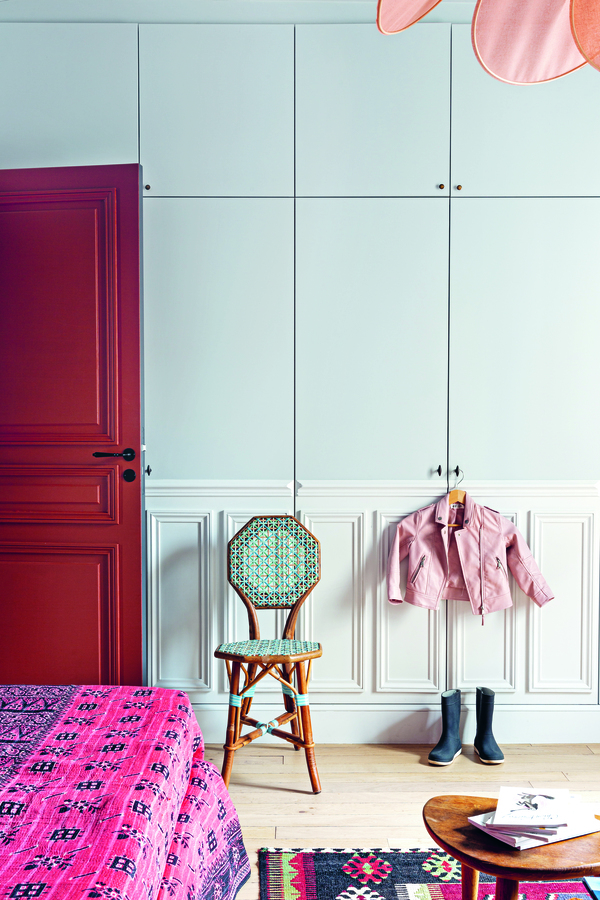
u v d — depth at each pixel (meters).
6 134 2.49
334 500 2.50
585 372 2.51
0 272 2.35
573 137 2.48
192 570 2.50
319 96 2.46
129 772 1.05
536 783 2.14
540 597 2.39
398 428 2.51
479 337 2.50
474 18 1.08
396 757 2.34
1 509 2.35
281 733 2.11
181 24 2.46
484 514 2.45
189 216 2.48
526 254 2.50
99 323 2.32
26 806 0.94
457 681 2.49
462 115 2.47
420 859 1.71
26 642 2.34
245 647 2.10
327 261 2.49
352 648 2.50
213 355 2.50
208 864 1.22
